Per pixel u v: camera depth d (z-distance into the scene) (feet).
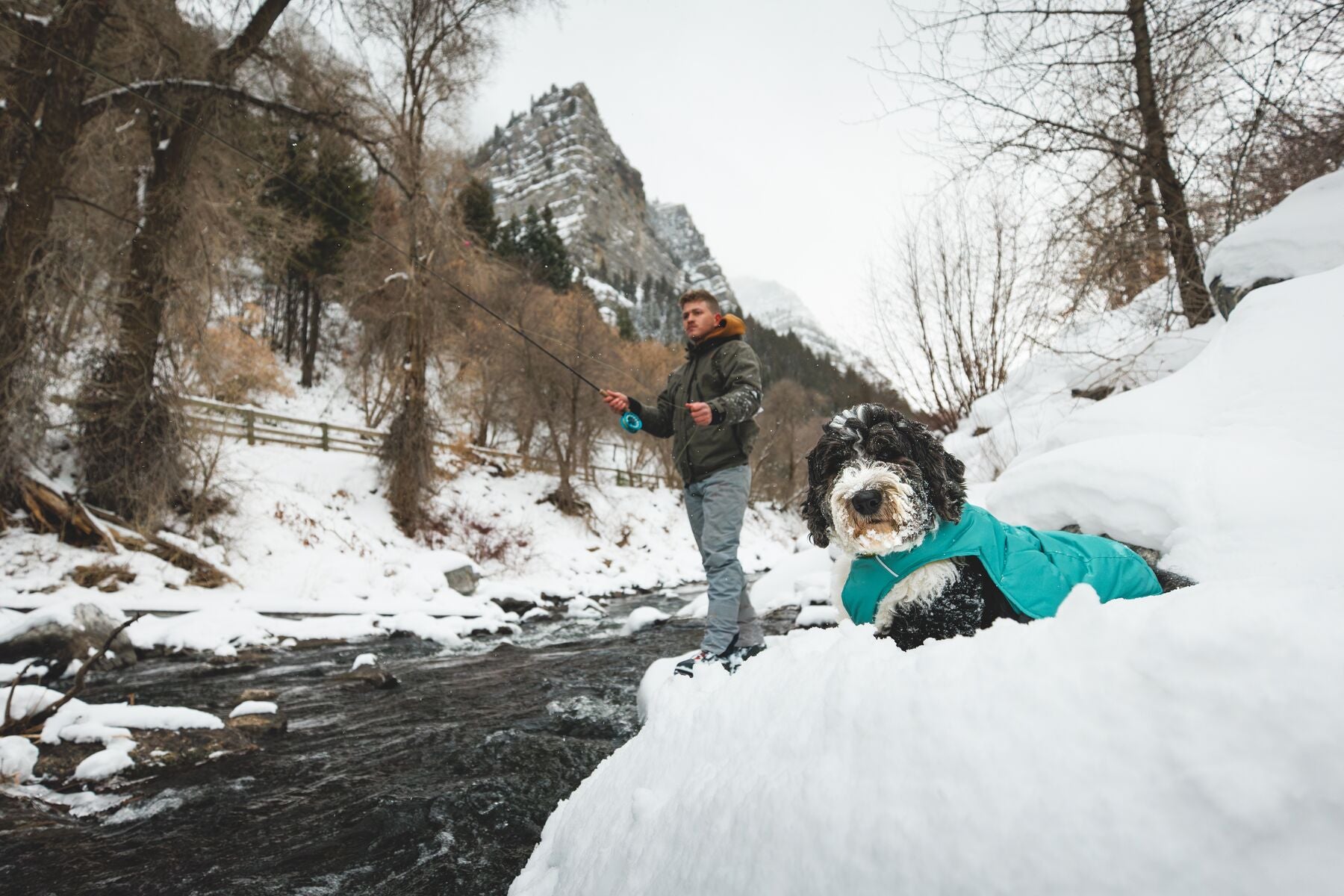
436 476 63.36
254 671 21.83
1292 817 2.21
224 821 9.29
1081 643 3.20
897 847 2.90
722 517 13.23
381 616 34.76
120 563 33.22
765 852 3.42
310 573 41.24
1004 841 2.67
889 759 3.30
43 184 32.78
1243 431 11.29
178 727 12.67
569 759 11.18
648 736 6.45
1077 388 24.62
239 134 41.34
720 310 14.52
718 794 4.19
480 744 12.19
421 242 55.31
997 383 35.09
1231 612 2.79
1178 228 21.26
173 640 24.43
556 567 62.18
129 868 8.00
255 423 61.05
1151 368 20.74
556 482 80.69
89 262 35.22
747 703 5.27
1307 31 16.75
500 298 71.97
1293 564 8.13
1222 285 17.40
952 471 8.40
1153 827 2.44
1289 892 2.09
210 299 38.93
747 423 13.35
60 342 33.83
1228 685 2.59
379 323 63.05
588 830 5.77
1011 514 13.37
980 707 3.18
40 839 8.74
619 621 36.19
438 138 55.16
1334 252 14.90
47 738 11.59
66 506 33.58
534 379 73.67
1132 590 7.51
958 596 7.78
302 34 42.75
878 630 8.32
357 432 66.44
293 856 8.22
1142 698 2.81
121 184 37.73
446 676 20.15
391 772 11.11
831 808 3.29
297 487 53.16
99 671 20.58
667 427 15.03
